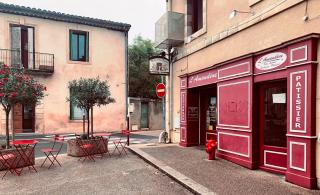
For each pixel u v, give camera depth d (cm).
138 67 2511
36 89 754
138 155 871
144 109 2184
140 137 1566
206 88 980
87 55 1811
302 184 514
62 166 746
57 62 1705
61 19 1700
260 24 653
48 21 1683
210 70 851
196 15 1037
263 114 655
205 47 893
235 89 715
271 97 637
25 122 1638
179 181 570
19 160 717
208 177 587
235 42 743
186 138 1004
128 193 520
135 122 2086
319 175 497
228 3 773
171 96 1148
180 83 1048
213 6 848
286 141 598
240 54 721
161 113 2288
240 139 695
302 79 519
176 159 773
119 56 1909
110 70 1872
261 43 649
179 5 1093
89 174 660
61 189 548
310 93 504
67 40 1738
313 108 505
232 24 753
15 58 1591
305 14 536
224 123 762
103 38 1856
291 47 544
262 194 477
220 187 518
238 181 556
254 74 655
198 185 531
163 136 1159
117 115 1894
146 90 2514
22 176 646
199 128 1022
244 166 673
